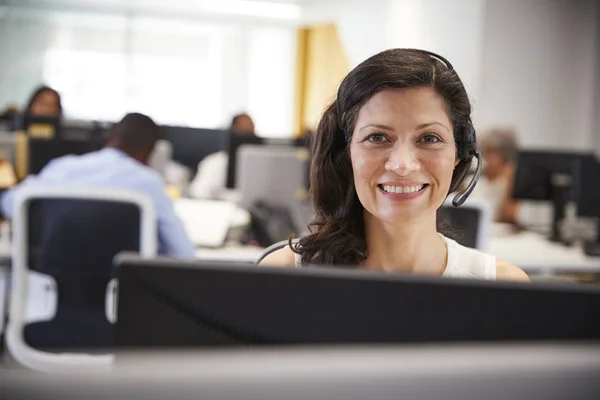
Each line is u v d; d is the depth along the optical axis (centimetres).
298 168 336
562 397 50
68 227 213
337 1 795
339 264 109
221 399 45
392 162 96
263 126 898
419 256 110
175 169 390
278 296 65
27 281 218
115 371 45
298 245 113
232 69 885
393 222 99
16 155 322
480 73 626
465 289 65
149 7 832
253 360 46
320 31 840
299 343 65
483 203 252
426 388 47
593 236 384
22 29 817
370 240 110
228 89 889
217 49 883
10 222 313
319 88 840
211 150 398
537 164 396
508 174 419
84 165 250
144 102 873
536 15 639
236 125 428
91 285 218
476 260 114
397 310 65
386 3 721
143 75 869
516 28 636
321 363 47
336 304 65
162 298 67
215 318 66
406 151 96
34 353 215
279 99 898
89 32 843
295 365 46
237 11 842
